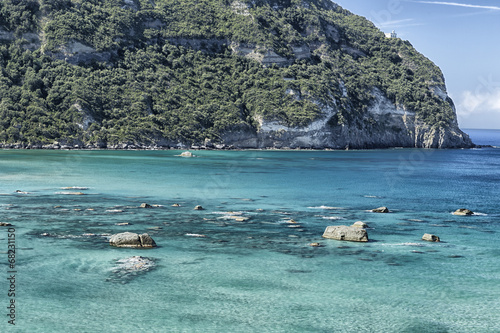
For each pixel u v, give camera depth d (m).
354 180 91.25
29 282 27.58
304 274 30.27
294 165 123.88
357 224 44.12
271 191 71.56
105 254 33.09
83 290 26.67
